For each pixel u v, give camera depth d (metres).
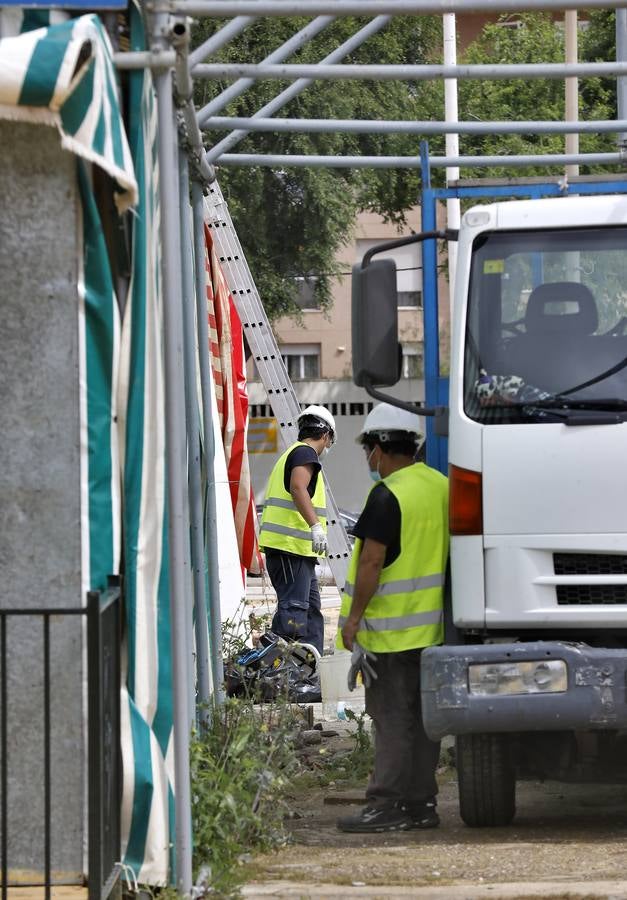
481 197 13.10
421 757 10.77
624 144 14.84
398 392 59.72
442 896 8.03
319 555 17.00
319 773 13.20
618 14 17.44
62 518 7.48
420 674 10.20
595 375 9.73
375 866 9.03
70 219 7.46
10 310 7.50
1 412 7.50
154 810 7.77
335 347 75.81
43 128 7.44
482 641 10.20
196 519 10.84
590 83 47.69
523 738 10.68
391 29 43.91
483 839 10.16
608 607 9.50
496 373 9.82
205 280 11.92
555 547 9.55
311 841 10.24
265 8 8.06
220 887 8.23
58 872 7.43
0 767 7.30
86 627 7.07
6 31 7.74
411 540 10.51
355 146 43.66
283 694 11.96
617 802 11.88
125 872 7.66
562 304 9.89
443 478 10.80
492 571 9.65
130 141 8.17
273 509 17.34
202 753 9.30
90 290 7.55
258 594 33.50
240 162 13.70
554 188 13.06
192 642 9.84
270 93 40.19
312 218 44.31
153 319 8.38
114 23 8.02
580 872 8.73
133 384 7.99
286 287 46.78
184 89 8.62
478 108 46.88
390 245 10.12
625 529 9.48
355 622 10.49
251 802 9.59
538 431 9.65
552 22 52.16
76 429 7.48
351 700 15.75
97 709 6.95
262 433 51.88
